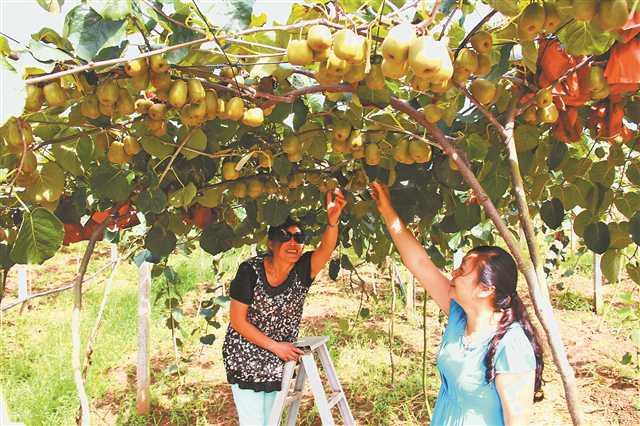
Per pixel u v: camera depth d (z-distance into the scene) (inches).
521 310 88.0
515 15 60.1
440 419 91.7
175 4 64.7
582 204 100.4
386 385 219.3
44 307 311.9
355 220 141.4
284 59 77.4
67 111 97.1
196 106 75.7
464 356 87.2
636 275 112.0
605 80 76.6
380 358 244.8
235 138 105.4
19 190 85.3
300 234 127.2
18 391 210.5
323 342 143.5
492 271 85.9
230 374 132.1
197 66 74.3
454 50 69.9
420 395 210.2
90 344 107.2
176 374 234.5
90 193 110.3
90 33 60.8
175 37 65.3
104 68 67.3
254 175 111.3
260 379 129.6
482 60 69.7
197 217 118.1
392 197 111.5
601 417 193.3
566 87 78.7
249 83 89.4
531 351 83.9
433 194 111.1
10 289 347.9
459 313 94.5
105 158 93.3
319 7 70.3
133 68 67.5
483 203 74.4
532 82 83.1
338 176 123.1
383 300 325.7
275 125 107.5
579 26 67.0
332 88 78.7
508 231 71.8
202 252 358.3
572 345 252.2
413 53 57.6
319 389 131.3
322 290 351.3
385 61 60.7
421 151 90.4
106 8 58.1
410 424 190.1
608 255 101.9
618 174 135.8
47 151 88.0
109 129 84.6
